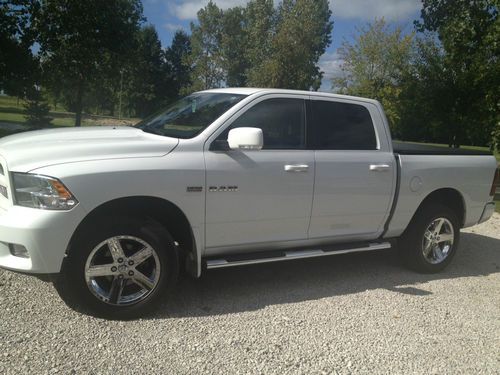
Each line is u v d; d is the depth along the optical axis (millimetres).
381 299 4715
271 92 4539
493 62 12789
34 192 3457
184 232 4160
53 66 21547
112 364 3186
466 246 7191
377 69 26109
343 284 5074
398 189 5172
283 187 4418
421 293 4977
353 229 5051
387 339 3869
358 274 5449
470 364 3600
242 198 4223
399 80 19359
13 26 18406
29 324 3602
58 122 34188
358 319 4199
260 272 5254
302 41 25125
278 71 24703
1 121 28984
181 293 4484
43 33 19906
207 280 4879
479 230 8344
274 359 3428
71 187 3492
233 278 5000
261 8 31734
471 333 4117
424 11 16469
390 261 6055
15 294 4090
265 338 3721
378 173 5008
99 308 3725
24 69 19844
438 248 5762
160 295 3928
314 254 4754
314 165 4582
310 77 26047
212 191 4062
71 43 21344
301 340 3736
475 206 5945
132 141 3963
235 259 4348
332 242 5008
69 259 3619
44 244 3436
